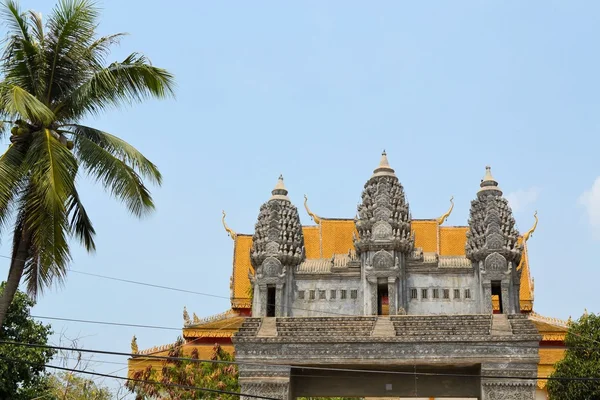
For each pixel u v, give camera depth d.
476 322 43.91
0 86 32.50
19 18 34.47
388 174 49.31
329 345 43.81
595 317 51.84
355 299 47.22
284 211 49.44
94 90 34.94
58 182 30.97
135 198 34.59
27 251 33.78
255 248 48.56
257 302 47.06
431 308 46.62
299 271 48.06
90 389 54.38
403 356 43.12
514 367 42.28
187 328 72.06
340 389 48.06
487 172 49.28
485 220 47.03
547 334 67.31
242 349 44.34
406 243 47.34
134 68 35.28
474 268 46.97
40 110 31.42
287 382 43.72
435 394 47.38
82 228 36.06
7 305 32.53
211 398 51.78
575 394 48.72
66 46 34.94
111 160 34.22
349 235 73.81
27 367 42.75
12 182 32.03
